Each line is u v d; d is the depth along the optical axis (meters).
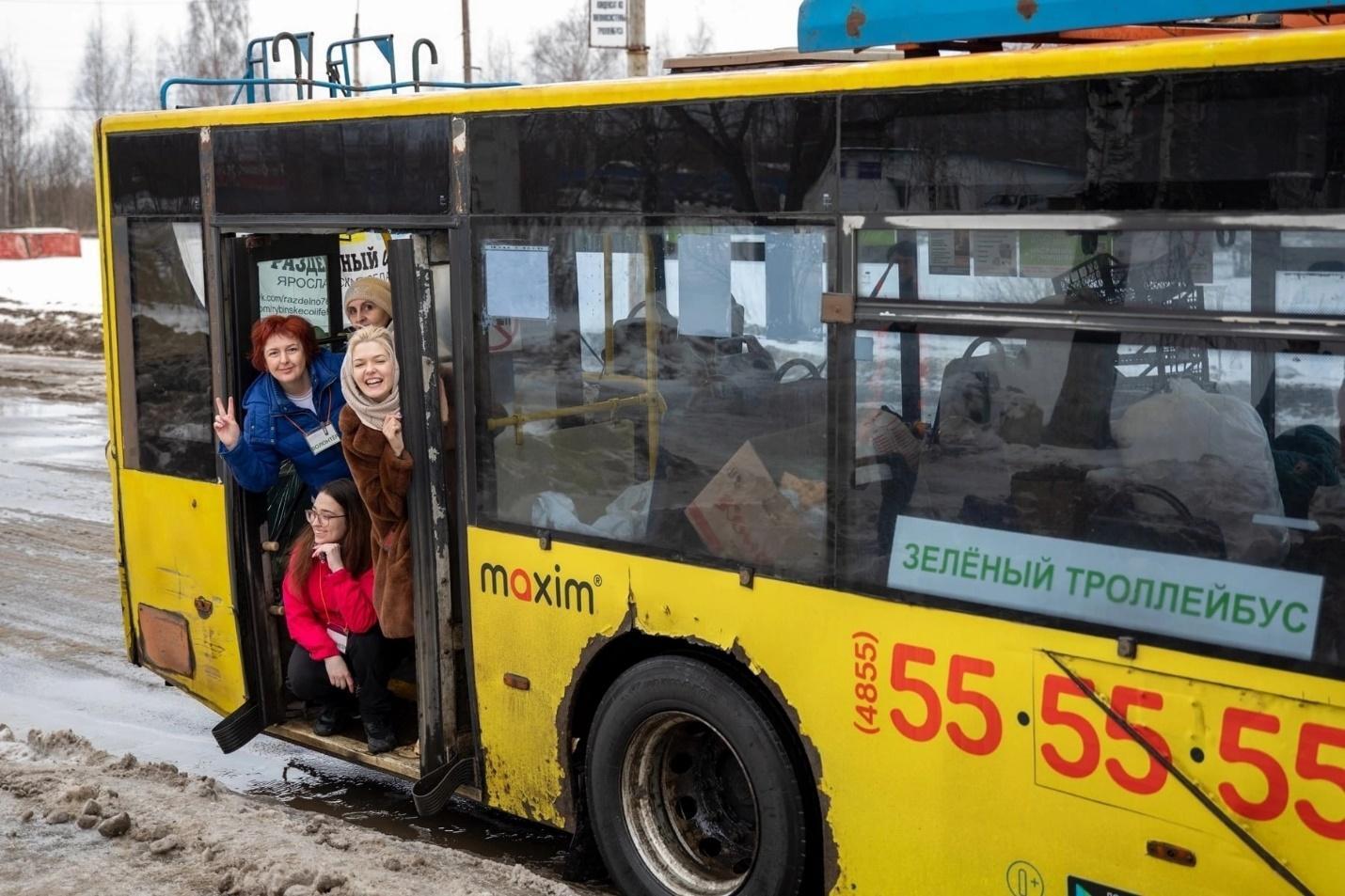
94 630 8.48
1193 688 3.32
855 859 4.00
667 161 4.30
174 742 6.77
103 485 12.53
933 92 3.67
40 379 19.88
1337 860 3.12
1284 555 3.19
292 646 6.11
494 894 4.43
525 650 4.87
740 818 4.61
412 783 6.20
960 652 3.72
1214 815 3.29
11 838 4.89
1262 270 3.18
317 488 5.75
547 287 4.65
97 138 6.36
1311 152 3.08
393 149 5.07
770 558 4.13
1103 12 3.74
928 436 3.77
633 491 4.48
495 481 4.90
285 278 6.55
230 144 5.71
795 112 3.97
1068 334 3.50
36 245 44.16
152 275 6.21
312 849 4.75
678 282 4.29
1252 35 3.14
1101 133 3.39
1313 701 3.14
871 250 3.85
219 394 5.91
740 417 4.18
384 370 5.12
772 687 4.15
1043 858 3.61
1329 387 3.11
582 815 4.86
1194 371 3.32
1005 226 3.57
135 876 4.54
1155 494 3.39
